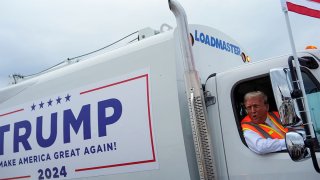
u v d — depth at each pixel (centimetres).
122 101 397
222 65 449
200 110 353
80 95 441
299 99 282
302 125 286
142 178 374
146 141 371
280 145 322
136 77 393
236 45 492
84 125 425
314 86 324
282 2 322
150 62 386
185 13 373
